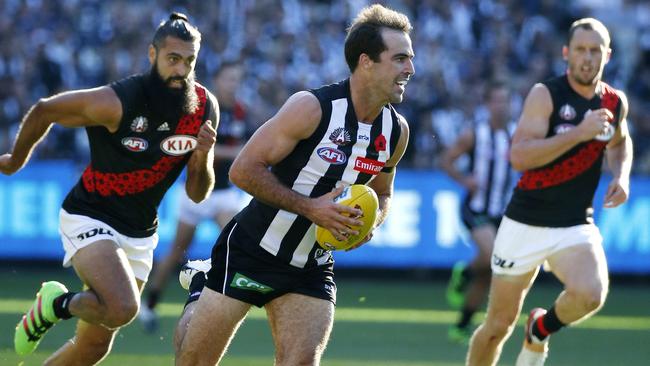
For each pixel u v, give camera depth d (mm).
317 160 15953
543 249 20188
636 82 55531
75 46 53562
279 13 55188
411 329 32812
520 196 20469
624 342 31219
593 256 19812
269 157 15789
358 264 46719
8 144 49969
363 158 16125
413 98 51281
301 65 53594
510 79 54219
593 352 28953
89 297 17578
